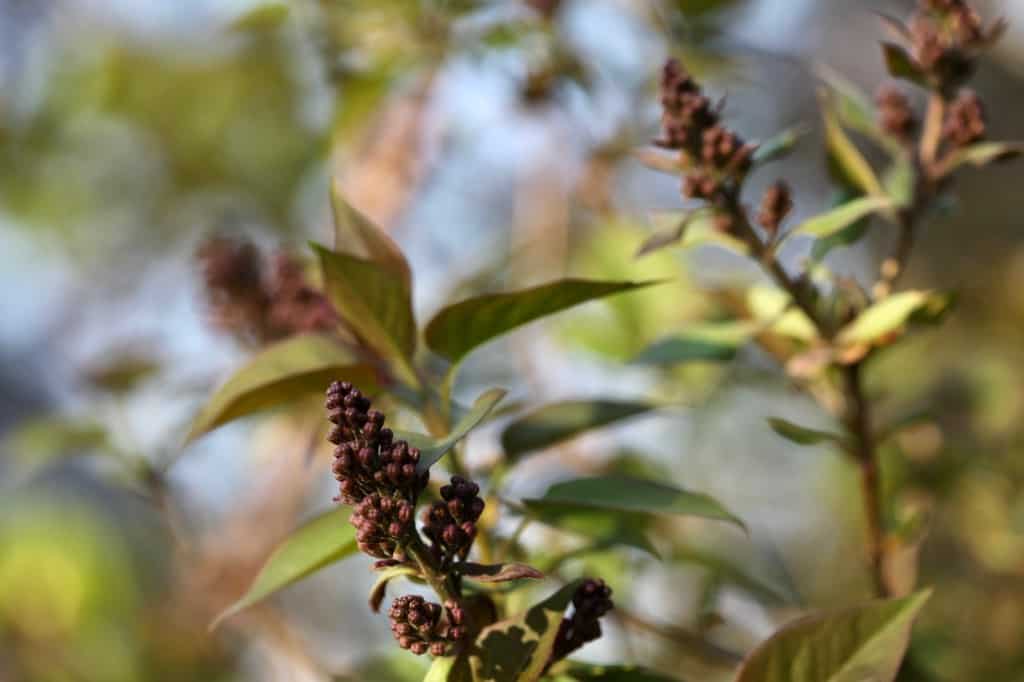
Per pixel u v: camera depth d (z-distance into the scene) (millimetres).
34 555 1511
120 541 1594
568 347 1139
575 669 874
